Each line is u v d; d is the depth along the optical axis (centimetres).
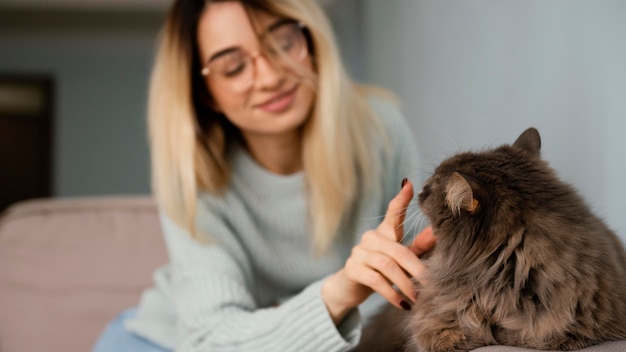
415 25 360
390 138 197
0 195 720
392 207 132
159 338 197
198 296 167
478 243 119
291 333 141
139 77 711
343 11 566
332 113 180
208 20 171
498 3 236
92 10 608
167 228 185
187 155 179
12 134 718
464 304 119
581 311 111
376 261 128
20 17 635
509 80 228
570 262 112
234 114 177
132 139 714
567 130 189
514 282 115
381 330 156
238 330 151
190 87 182
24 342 250
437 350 119
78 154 712
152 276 261
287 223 193
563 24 188
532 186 122
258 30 169
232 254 182
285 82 172
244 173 193
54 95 709
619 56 161
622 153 160
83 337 248
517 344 115
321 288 140
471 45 266
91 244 273
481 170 126
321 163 183
